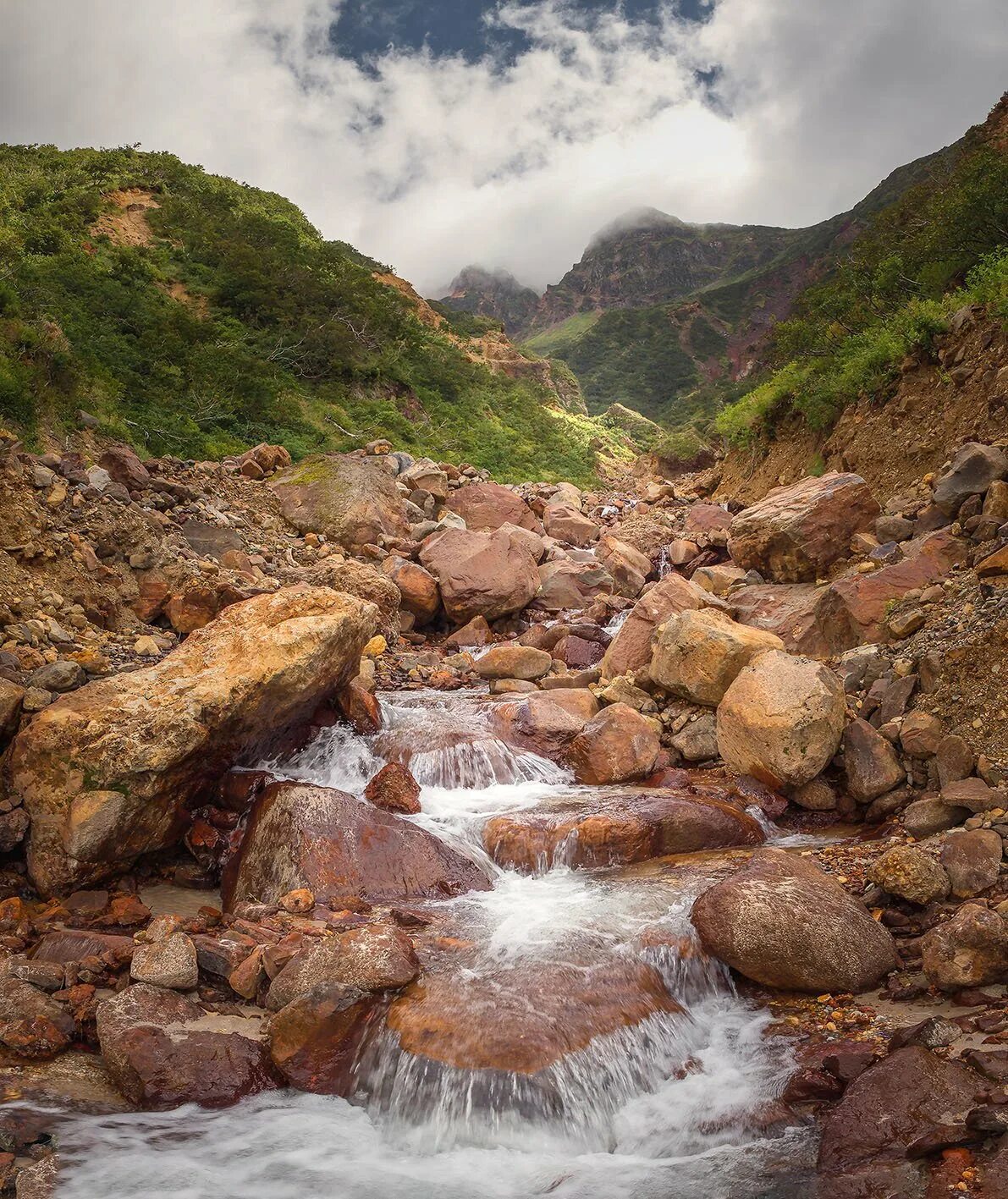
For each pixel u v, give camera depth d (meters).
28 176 53.66
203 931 6.21
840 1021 5.08
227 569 12.95
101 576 10.99
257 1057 4.92
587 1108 4.61
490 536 15.12
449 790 8.47
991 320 13.88
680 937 5.77
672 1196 3.99
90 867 6.61
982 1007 4.89
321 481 16.69
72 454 12.86
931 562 10.02
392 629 13.86
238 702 7.25
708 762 8.98
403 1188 4.13
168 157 63.66
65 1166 4.13
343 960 5.27
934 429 14.12
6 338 20.94
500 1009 5.00
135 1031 4.86
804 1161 4.06
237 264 45.00
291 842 6.79
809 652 10.22
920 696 8.19
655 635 10.45
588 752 8.89
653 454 36.12
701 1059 5.00
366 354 44.44
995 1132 3.78
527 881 7.00
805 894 5.70
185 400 28.38
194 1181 4.12
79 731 6.90
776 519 12.22
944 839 6.35
